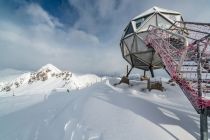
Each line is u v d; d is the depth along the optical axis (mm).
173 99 20000
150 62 25422
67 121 14805
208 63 12484
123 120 12992
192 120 13531
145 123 12234
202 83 11414
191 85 11469
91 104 17422
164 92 22453
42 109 24781
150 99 18797
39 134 14836
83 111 15969
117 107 15664
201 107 10164
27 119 20891
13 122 21703
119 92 22031
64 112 17812
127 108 15203
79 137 11945
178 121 13031
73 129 13164
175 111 15211
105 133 11516
